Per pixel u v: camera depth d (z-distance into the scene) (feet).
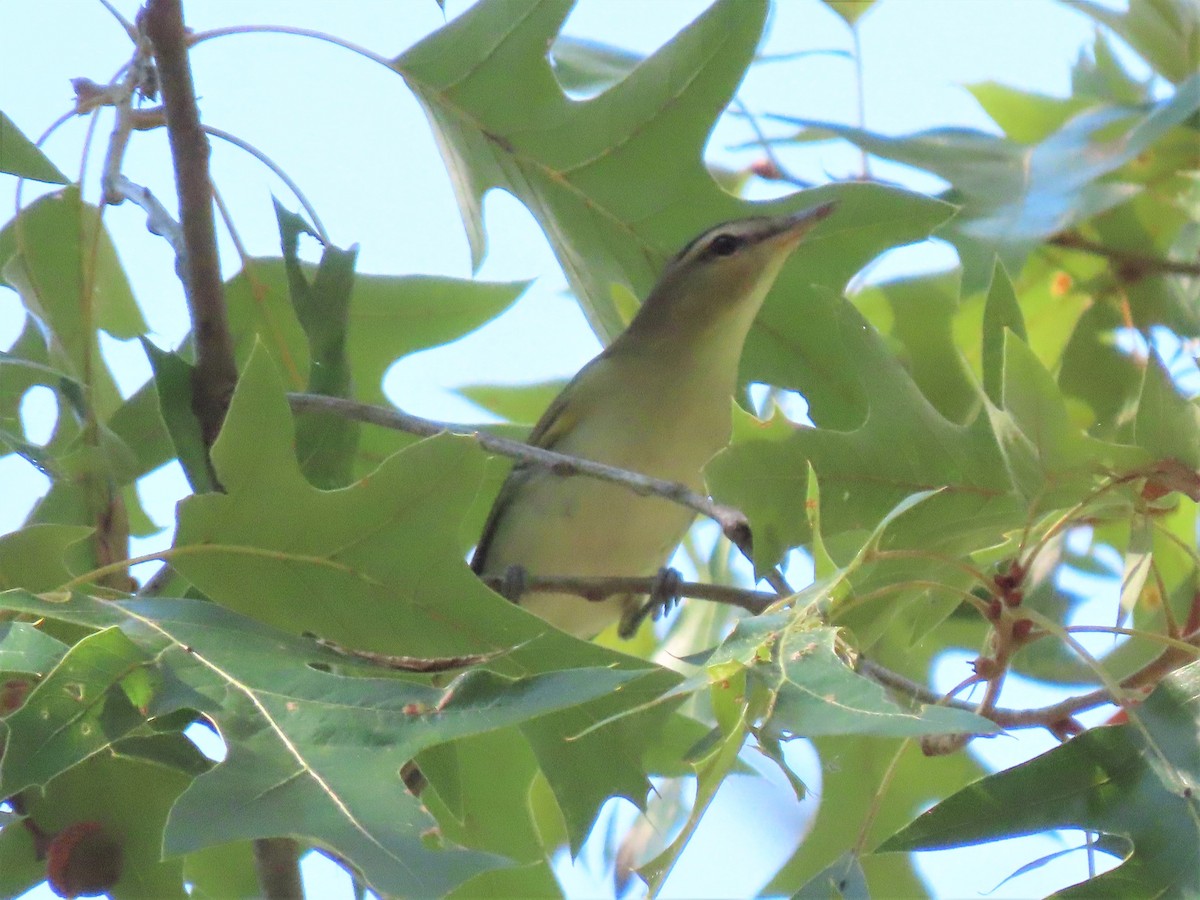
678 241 36.94
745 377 39.58
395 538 24.11
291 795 18.04
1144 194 41.60
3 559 24.29
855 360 27.81
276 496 23.88
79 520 30.89
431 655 24.40
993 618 25.11
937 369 41.19
